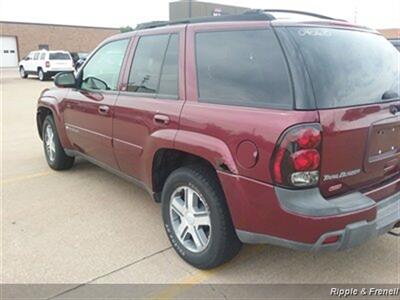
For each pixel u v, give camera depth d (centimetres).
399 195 295
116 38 411
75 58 2794
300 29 259
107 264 316
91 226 380
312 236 236
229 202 267
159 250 337
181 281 293
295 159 231
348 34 282
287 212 237
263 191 246
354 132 249
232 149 259
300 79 238
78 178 518
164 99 322
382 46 303
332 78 248
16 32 4144
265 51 257
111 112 386
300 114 231
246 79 265
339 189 253
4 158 623
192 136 288
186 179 299
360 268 308
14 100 1438
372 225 249
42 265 313
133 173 376
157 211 415
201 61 298
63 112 491
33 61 2458
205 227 303
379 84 278
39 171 551
